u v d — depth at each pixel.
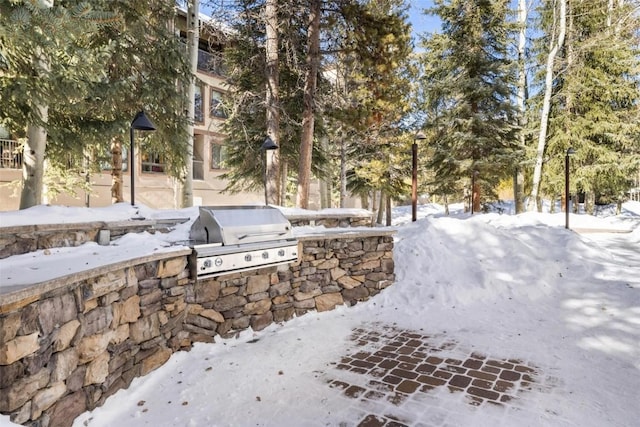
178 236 4.48
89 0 3.84
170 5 7.76
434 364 3.56
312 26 7.78
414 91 13.59
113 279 2.90
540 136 13.62
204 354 3.82
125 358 3.05
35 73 4.34
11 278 2.24
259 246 4.30
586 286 5.86
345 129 10.33
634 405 2.82
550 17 14.79
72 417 2.45
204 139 15.73
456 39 13.50
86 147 6.88
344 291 5.39
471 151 13.36
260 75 9.23
